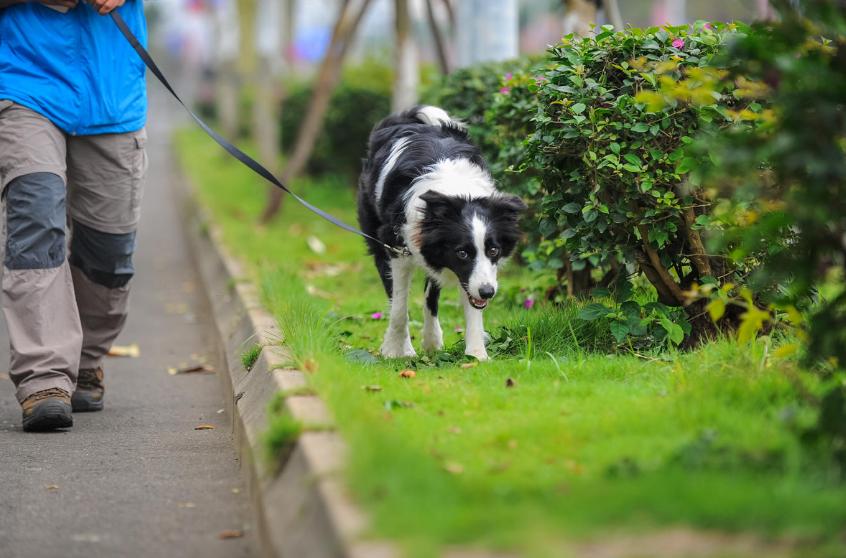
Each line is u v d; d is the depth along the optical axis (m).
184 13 64.94
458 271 8.41
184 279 17.00
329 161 23.31
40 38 7.91
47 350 7.73
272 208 18.94
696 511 4.01
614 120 8.00
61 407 7.69
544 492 4.47
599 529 3.99
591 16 13.76
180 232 22.59
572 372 7.42
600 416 5.98
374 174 9.59
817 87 4.77
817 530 3.90
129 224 8.52
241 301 10.97
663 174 7.86
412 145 9.24
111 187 8.34
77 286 8.52
